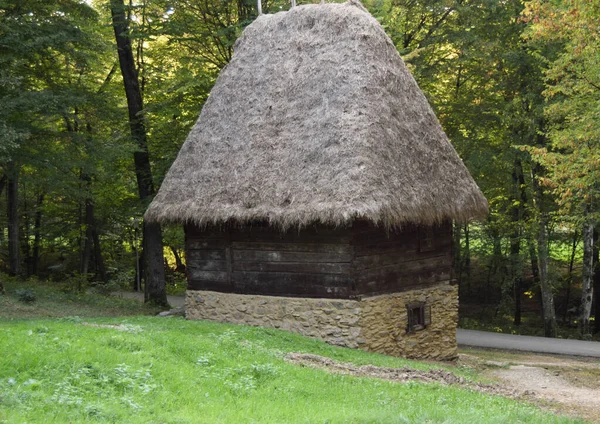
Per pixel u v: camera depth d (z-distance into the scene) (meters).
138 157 27.17
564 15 16.14
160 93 27.64
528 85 25.94
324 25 18.14
